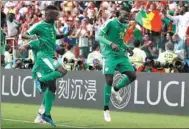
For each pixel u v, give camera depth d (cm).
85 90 1717
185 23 1641
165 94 1512
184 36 1631
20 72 1900
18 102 1903
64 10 2092
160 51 1684
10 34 2020
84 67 1806
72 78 1755
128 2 1894
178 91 1483
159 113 1524
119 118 1378
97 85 1683
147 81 1553
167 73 1508
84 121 1286
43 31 1177
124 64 1314
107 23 1280
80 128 1119
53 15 1178
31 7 2211
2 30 2027
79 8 2053
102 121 1289
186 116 1445
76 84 1744
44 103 1192
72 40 1858
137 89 1574
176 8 1767
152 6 1781
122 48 1314
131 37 1738
